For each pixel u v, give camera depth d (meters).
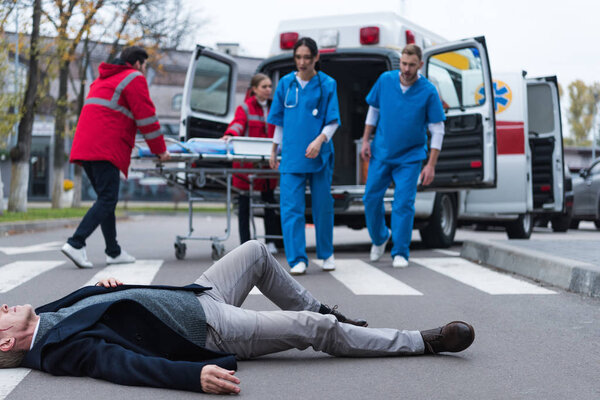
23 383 3.19
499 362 3.63
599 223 18.59
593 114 57.88
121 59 7.61
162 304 3.15
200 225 19.05
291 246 7.07
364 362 3.59
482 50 8.80
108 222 7.72
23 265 7.62
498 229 17.52
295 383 3.23
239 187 8.91
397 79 7.54
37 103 19.17
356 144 10.26
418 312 5.02
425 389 3.15
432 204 9.84
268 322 3.35
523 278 6.77
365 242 12.32
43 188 38.78
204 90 9.62
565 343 4.09
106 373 3.01
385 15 9.45
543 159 12.95
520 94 11.23
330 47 9.38
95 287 3.28
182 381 2.95
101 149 7.38
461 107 9.00
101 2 20.62
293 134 7.10
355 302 5.43
